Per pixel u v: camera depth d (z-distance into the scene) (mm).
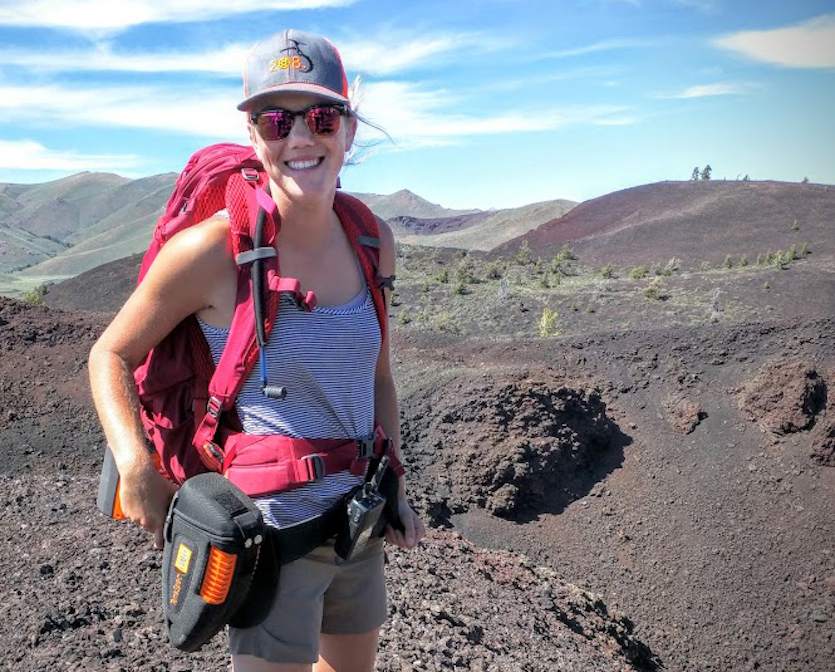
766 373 28438
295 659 2100
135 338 2023
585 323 43906
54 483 9680
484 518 22984
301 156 2059
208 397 2119
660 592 21719
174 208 2199
